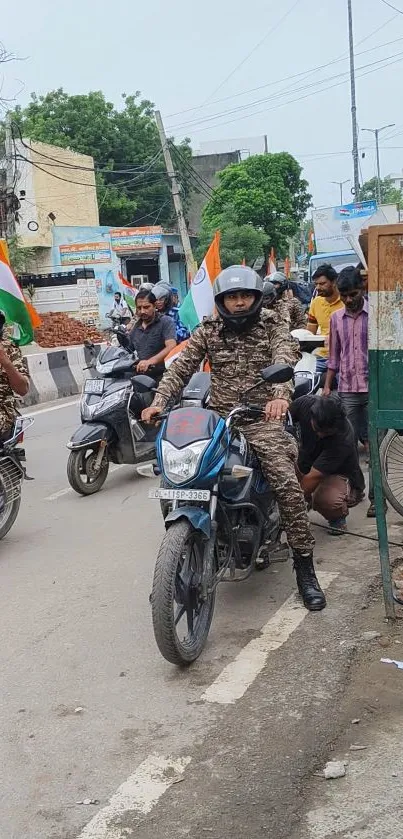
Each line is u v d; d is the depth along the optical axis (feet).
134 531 19.95
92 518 21.44
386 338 12.71
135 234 115.44
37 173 106.52
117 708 11.52
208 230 129.18
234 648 13.17
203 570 12.82
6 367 18.66
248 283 13.78
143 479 25.68
